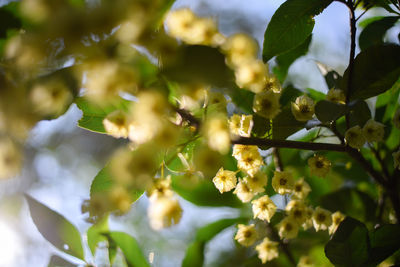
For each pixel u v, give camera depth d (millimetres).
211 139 391
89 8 335
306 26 461
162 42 376
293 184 469
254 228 493
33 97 380
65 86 386
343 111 416
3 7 401
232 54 384
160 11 395
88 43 349
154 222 393
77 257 460
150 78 385
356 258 443
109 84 348
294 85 521
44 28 349
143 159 377
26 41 361
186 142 419
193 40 384
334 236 448
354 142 442
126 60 361
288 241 523
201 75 383
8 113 379
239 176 499
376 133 449
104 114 445
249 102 479
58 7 331
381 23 499
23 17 400
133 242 474
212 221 522
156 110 375
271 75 445
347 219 450
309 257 507
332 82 501
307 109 448
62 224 460
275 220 511
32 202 460
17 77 383
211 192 520
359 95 454
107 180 440
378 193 528
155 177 412
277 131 450
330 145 439
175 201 394
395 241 451
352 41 443
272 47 463
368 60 449
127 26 357
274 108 431
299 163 530
